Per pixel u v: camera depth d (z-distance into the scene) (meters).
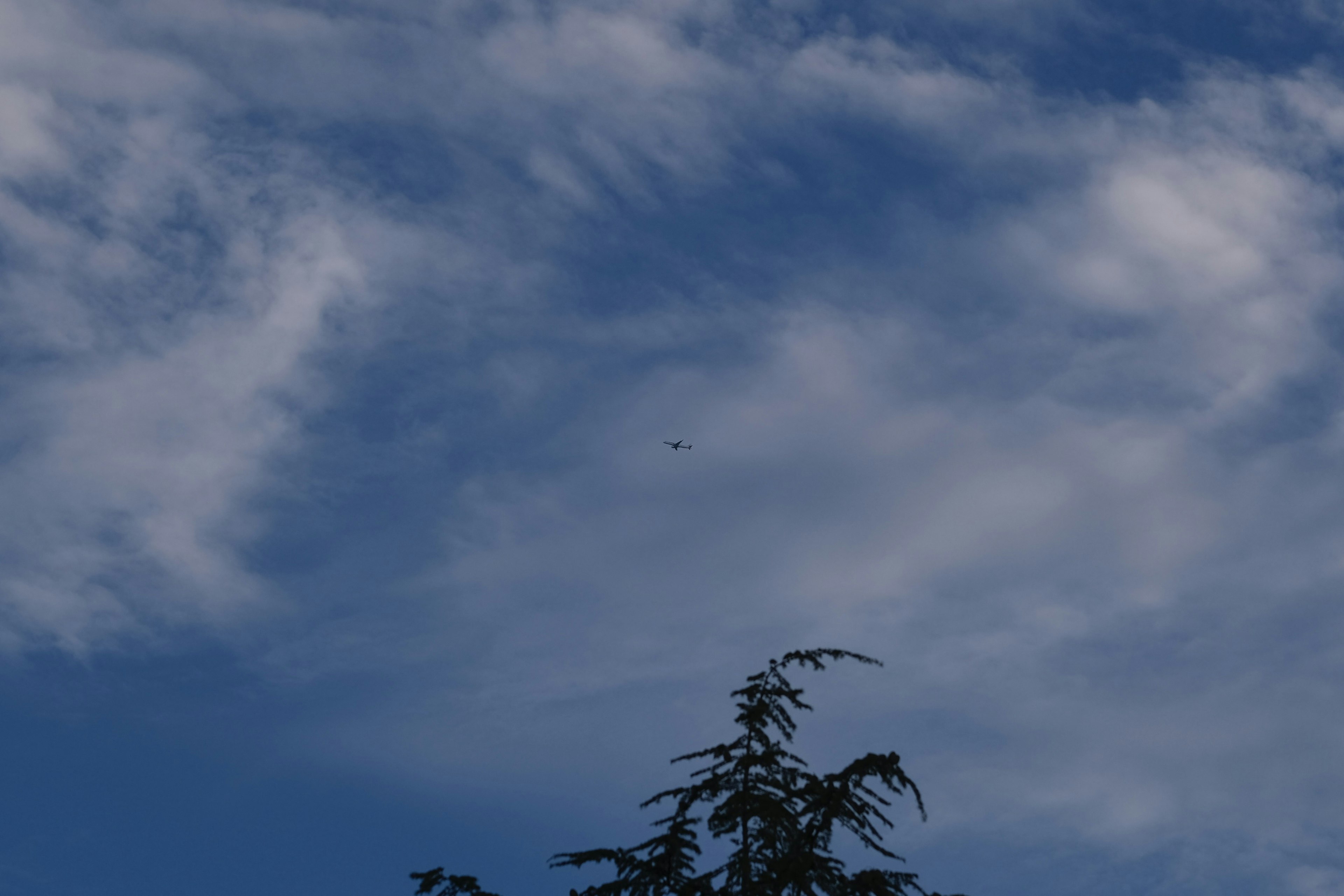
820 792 16.70
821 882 16.47
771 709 17.48
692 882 16.72
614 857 17.38
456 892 17.69
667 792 17.56
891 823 16.80
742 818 17.02
